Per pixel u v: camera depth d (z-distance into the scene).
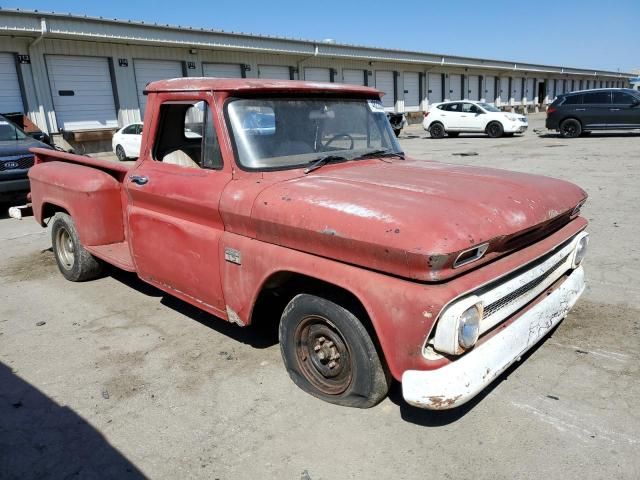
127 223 4.18
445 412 3.02
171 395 3.31
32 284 5.48
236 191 3.19
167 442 2.86
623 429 2.81
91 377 3.56
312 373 3.20
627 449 2.66
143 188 3.88
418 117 35.38
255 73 25.02
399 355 2.47
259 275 3.09
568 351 3.65
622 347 3.68
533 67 47.50
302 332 3.16
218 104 3.36
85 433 2.96
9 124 10.16
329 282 2.69
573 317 4.18
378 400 2.95
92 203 4.71
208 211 3.36
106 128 19.94
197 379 3.48
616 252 5.75
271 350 3.85
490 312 2.66
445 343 2.38
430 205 2.60
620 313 4.23
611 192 9.05
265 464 2.66
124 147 18.09
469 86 41.09
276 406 3.14
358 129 3.92
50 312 4.71
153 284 4.11
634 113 19.12
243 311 3.29
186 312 4.61
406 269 2.40
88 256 5.24
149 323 4.40
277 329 4.20
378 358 2.81
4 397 3.35
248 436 2.88
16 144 9.50
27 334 4.27
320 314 2.94
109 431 2.98
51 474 2.66
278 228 2.91
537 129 26.75
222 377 3.50
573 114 20.22
